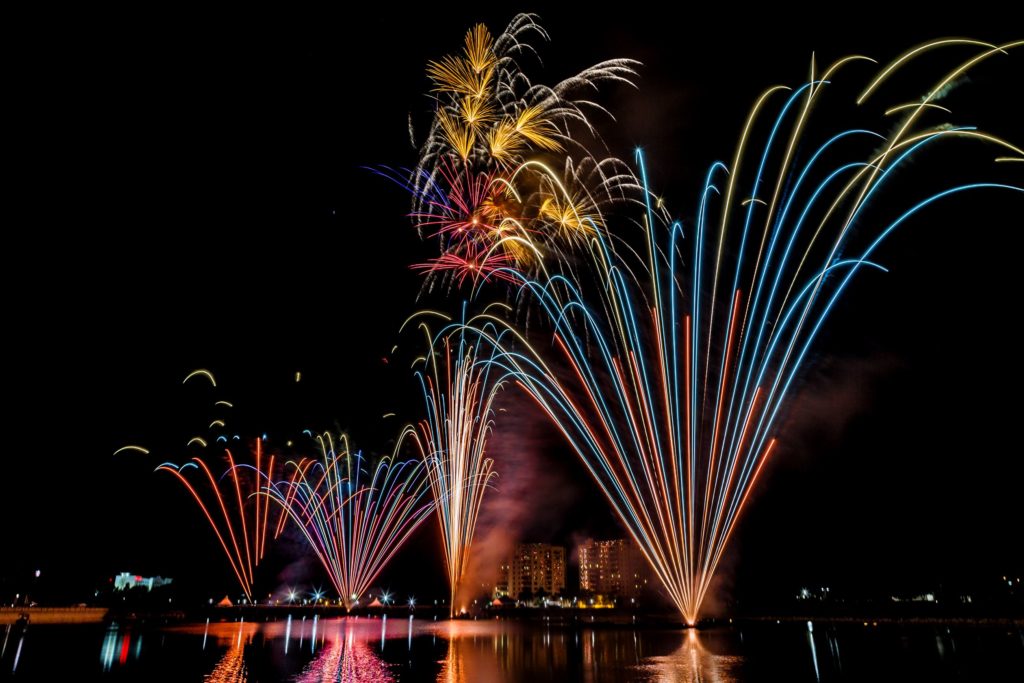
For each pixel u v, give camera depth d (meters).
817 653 39.53
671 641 50.72
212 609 98.25
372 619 93.06
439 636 55.31
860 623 74.88
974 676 28.42
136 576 92.19
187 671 29.86
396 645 45.28
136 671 29.73
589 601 197.38
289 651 39.78
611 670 31.50
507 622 86.88
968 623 68.94
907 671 30.39
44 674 28.50
